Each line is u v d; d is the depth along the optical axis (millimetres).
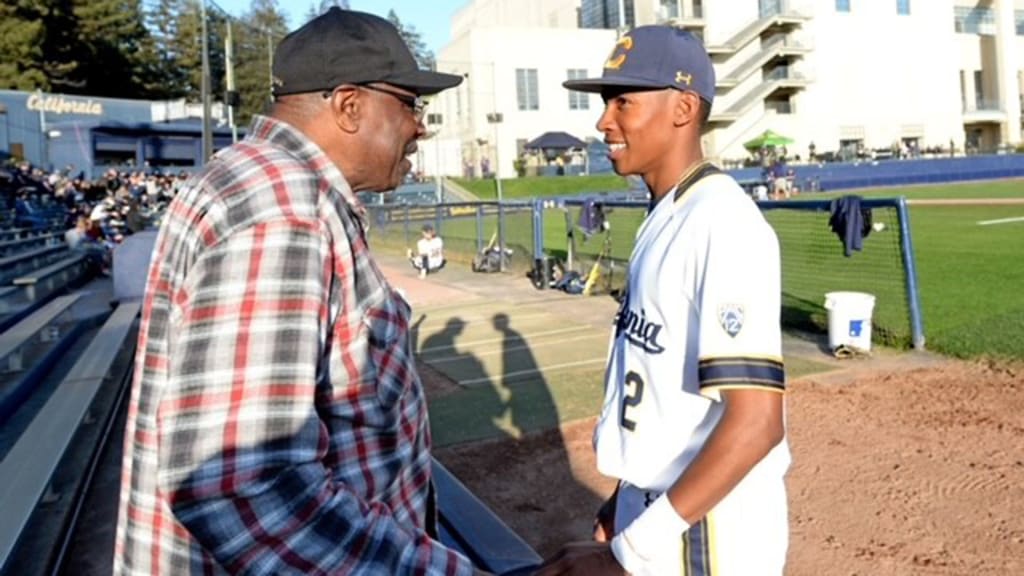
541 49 50594
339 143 1314
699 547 1417
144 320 1190
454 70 52094
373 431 1232
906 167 42094
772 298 1355
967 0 59781
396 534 1127
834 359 6797
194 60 59844
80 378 5035
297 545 998
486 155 49531
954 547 3305
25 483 3045
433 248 15273
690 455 1473
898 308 7625
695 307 1432
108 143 33250
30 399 5688
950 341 6930
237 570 986
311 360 1046
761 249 1371
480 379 6625
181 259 1127
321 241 1108
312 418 1036
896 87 54844
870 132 54156
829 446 4590
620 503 1682
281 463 985
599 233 12805
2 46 44281
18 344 5383
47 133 32406
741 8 51500
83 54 49062
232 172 1140
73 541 3547
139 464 1185
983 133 60406
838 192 35531
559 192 41875
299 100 1298
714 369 1321
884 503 3777
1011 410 5098
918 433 4750
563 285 11992
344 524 1043
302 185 1138
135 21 54375
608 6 55188
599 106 52094
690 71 1606
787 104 52719
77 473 4137
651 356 1516
